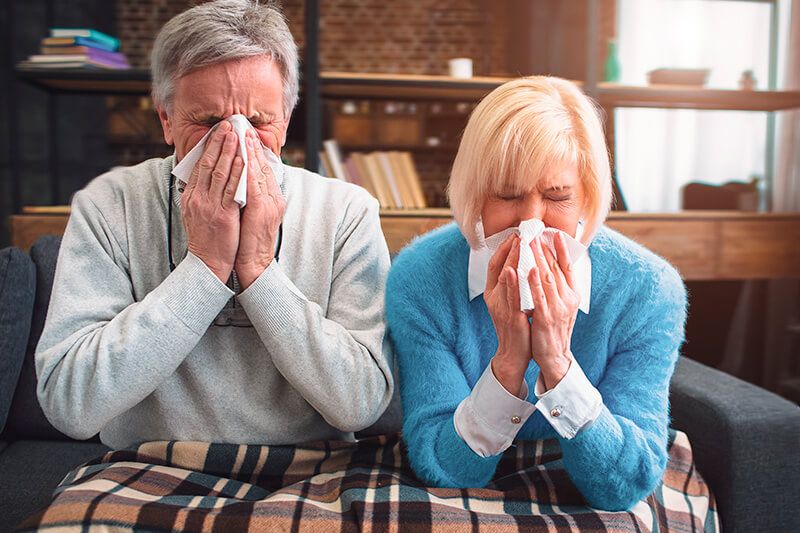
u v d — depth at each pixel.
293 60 0.96
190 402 1.00
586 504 0.90
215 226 0.88
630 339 0.93
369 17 6.13
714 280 2.61
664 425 0.90
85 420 0.89
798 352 3.29
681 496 1.04
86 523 0.77
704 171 4.46
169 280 0.90
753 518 1.11
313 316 0.92
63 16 4.88
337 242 1.05
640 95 2.67
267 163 0.90
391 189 2.44
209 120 0.90
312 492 0.91
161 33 0.92
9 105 4.23
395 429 1.39
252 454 0.97
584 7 2.63
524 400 0.86
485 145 0.84
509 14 3.93
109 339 0.88
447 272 0.98
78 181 4.94
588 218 0.88
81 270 0.97
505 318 0.83
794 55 3.87
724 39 4.25
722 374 1.33
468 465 0.89
